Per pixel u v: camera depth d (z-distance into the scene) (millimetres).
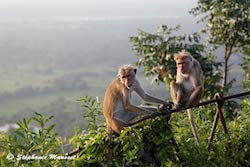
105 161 5352
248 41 12242
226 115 9680
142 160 5527
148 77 11320
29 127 5258
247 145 6484
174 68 11023
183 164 5656
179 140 6367
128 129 5375
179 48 11477
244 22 11812
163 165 5484
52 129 5320
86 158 5340
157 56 11438
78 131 5836
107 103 6637
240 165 6051
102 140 5426
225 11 11508
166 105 6621
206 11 12516
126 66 6863
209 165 5680
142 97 6941
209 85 11211
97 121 6062
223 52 12688
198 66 7363
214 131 6086
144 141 5637
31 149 5062
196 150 5809
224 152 6055
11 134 5168
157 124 5676
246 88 9492
